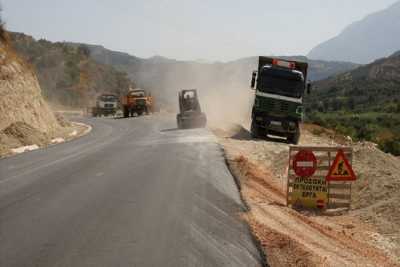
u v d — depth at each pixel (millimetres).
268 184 14625
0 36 33656
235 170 15102
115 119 52688
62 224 8328
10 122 28203
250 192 12453
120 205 9773
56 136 29438
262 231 8555
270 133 26156
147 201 10156
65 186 11938
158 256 6750
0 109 28000
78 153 19641
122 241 7402
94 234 7746
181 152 19344
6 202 10117
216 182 12664
